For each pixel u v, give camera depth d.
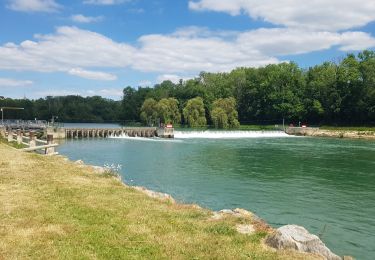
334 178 38.88
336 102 130.25
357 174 41.31
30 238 12.41
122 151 63.97
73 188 20.41
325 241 20.23
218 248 12.56
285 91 145.50
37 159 32.25
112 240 12.70
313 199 29.55
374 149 70.06
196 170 43.88
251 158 55.09
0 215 14.58
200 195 30.83
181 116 138.50
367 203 28.41
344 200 29.33
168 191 32.34
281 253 12.36
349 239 20.58
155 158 54.72
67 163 31.94
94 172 27.75
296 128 118.25
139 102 177.12
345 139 100.62
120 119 190.88
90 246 12.04
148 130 101.56
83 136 96.19
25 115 184.50
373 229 22.31
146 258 11.43
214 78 173.75
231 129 123.69
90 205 16.95
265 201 28.84
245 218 16.73
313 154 60.78
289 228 13.94
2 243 11.83
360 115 127.50
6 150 36.41
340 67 133.88
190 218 16.30
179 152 62.47
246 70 174.38
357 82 126.06
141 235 13.36
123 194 20.09
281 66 158.38
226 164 48.78
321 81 136.75
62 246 11.88
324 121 137.62
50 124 105.50
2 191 18.48
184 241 13.05
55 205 16.50
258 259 11.77
